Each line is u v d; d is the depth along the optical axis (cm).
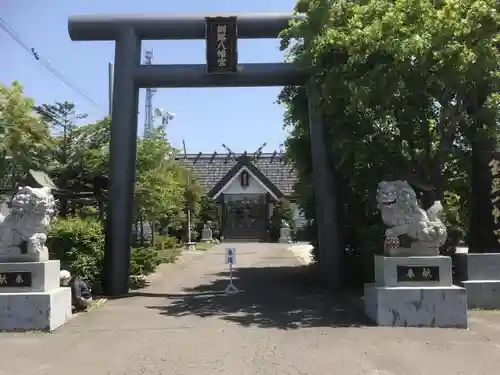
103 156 1677
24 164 1523
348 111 1200
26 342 883
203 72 1414
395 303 977
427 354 793
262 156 4553
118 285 1391
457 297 970
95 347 849
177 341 882
